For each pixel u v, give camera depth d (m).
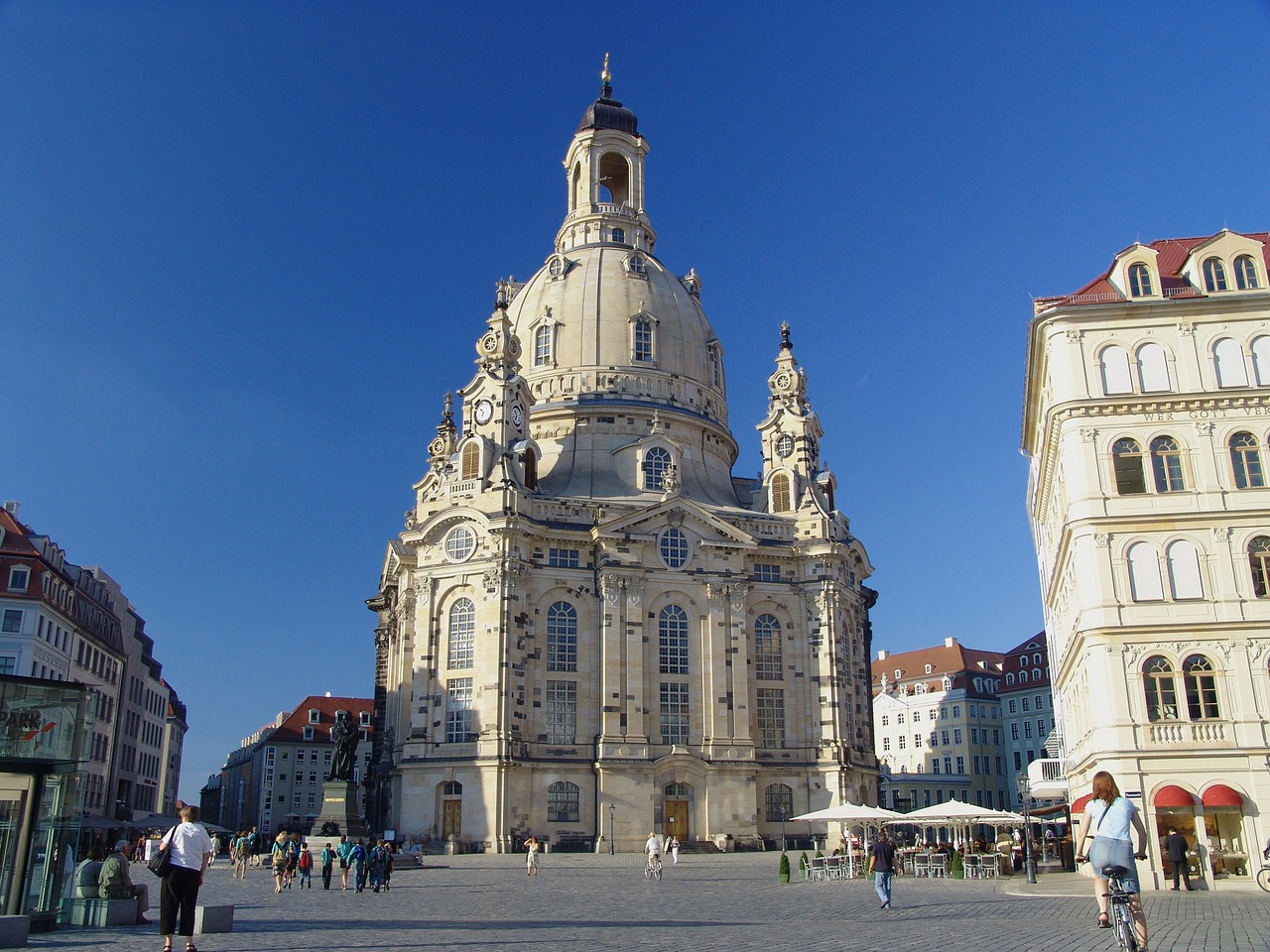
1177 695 52.44
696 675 102.44
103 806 127.31
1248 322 56.47
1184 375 56.31
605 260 124.69
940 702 162.00
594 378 117.38
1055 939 29.72
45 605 101.50
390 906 45.34
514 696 96.19
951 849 77.06
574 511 104.62
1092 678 53.78
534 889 57.44
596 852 94.19
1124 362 56.88
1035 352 61.06
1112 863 20.34
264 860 86.62
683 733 101.06
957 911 41.00
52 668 106.19
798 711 106.06
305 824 176.88
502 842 91.94
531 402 113.56
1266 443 54.75
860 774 108.50
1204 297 56.94
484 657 97.06
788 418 116.31
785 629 107.94
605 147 136.88
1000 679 162.50
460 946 28.81
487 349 109.62
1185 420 55.56
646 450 111.62
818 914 40.66
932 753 162.12
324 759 180.38
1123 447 55.81
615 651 99.88
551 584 101.62
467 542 100.56
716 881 63.91
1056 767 94.19
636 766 97.12
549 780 96.19
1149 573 54.00
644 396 117.38
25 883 33.72
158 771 165.75
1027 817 57.59
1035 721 154.50
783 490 113.94
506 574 98.12
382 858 56.94
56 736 34.91
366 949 28.09
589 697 100.06
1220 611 52.88
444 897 51.06
